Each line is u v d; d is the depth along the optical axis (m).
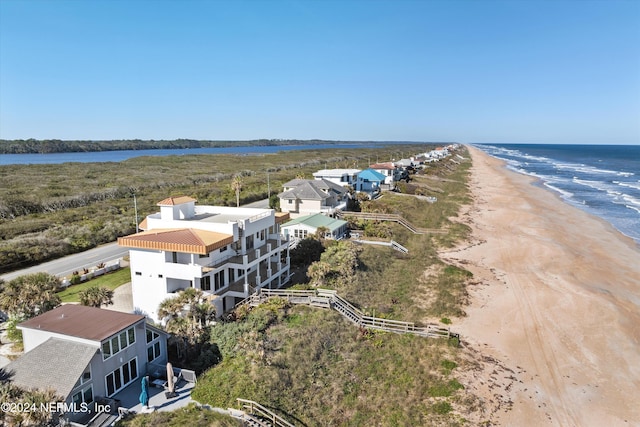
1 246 50.78
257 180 123.00
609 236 70.12
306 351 30.00
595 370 31.41
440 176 147.38
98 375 23.22
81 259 52.19
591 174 172.50
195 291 30.56
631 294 45.78
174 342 30.02
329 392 27.11
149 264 33.62
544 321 38.75
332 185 76.69
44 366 22.03
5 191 94.94
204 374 26.77
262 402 24.81
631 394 28.72
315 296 37.53
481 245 63.16
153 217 39.91
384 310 39.38
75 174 140.12
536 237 68.19
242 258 36.09
